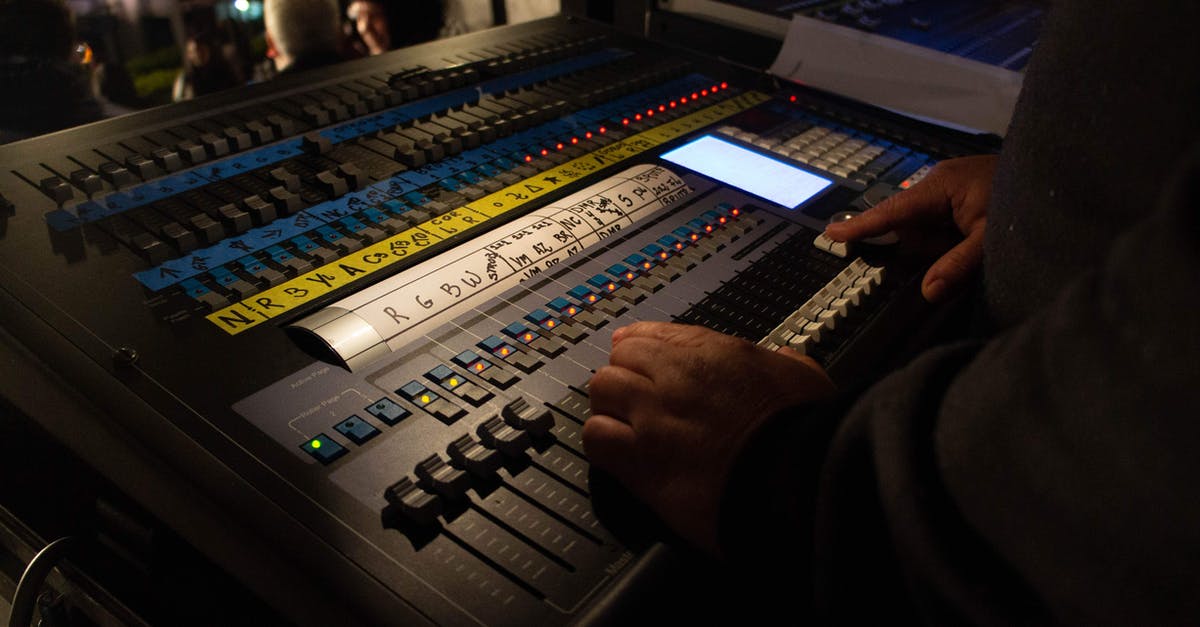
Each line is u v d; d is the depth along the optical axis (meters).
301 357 0.70
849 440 0.47
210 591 0.57
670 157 1.08
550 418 0.65
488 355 0.73
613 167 1.04
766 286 0.86
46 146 0.94
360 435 0.63
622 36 1.42
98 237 0.81
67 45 1.28
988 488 0.38
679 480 0.57
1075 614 0.37
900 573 0.47
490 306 0.79
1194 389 0.29
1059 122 0.55
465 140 1.03
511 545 0.56
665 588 0.55
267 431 0.63
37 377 0.65
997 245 0.67
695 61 1.37
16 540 0.79
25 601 0.68
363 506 0.58
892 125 1.25
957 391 0.41
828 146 1.16
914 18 1.47
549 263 0.85
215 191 0.90
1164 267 0.30
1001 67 1.33
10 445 0.68
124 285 0.75
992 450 0.38
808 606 0.54
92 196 0.87
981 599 0.39
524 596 0.53
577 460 0.63
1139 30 0.47
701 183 1.03
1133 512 0.32
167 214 0.85
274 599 0.53
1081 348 0.34
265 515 0.57
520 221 0.90
